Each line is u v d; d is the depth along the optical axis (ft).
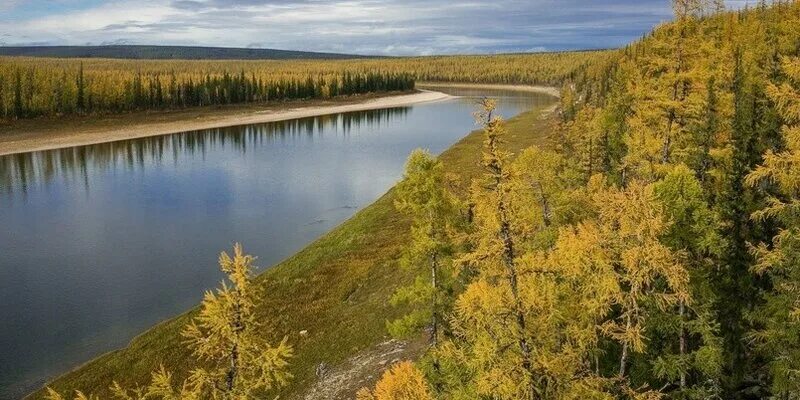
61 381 101.60
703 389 49.57
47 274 150.82
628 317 42.86
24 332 119.85
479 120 45.37
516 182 44.04
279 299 125.80
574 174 99.45
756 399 54.70
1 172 286.66
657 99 76.28
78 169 294.46
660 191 52.65
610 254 43.88
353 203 220.64
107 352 111.34
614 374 54.49
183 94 543.80
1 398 98.07
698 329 47.37
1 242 176.76
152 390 44.32
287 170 287.48
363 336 101.76
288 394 92.07
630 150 83.61
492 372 41.24
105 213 208.95
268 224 194.29
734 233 56.54
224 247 171.32
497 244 43.42
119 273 151.23
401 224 163.22
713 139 77.00
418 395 46.47
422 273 80.43
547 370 40.91
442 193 69.82
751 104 82.74
